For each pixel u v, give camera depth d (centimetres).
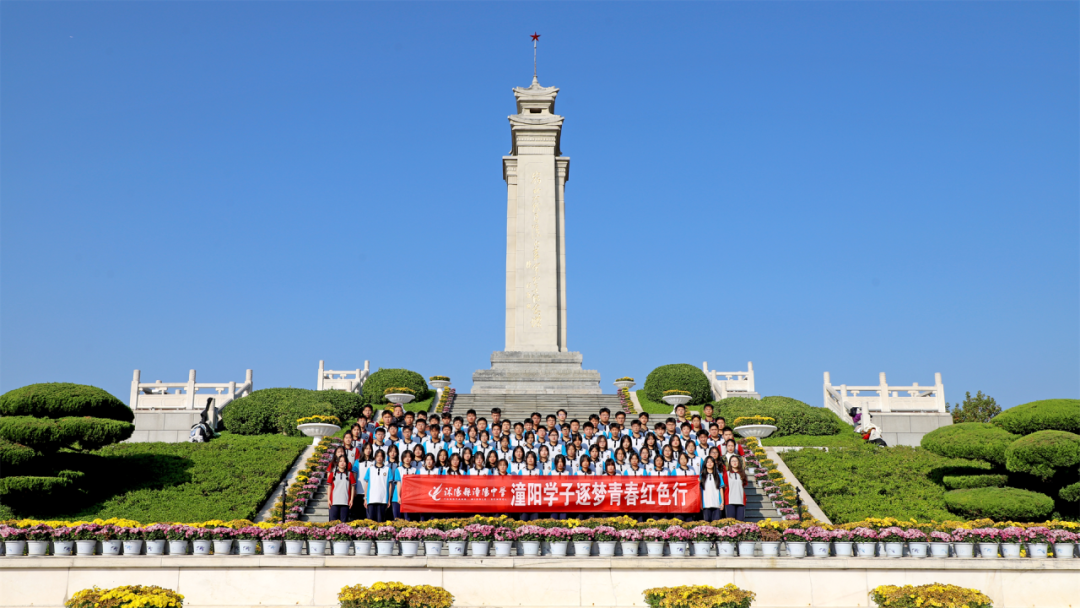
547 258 3856
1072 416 1994
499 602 1518
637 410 3312
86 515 2023
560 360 3719
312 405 2900
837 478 2323
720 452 1900
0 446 1988
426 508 1812
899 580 1549
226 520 1980
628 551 1582
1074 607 1549
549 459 1908
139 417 3153
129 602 1316
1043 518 1959
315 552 1573
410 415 2128
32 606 1491
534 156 3972
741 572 1544
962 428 2169
